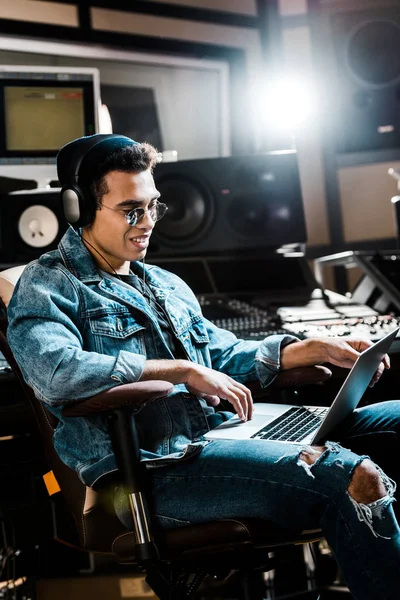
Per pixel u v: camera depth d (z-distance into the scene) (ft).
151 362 5.75
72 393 5.53
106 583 8.07
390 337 5.89
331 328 8.39
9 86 9.32
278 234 10.25
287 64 12.98
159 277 6.91
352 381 5.70
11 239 9.44
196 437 6.23
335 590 7.80
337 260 10.66
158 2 12.07
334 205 13.24
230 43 12.61
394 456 6.45
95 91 9.52
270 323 8.70
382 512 5.19
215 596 8.61
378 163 13.29
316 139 13.20
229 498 5.50
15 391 7.20
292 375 6.70
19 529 8.02
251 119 12.68
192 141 12.29
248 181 10.21
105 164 6.09
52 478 7.18
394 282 9.89
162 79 12.10
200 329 6.81
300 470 5.37
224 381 5.81
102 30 11.70
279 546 6.18
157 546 5.63
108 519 5.98
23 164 9.36
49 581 8.14
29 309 5.85
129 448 5.54
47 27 11.37
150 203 6.23
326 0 13.05
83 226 6.28
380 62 13.08
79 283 6.12
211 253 10.15
